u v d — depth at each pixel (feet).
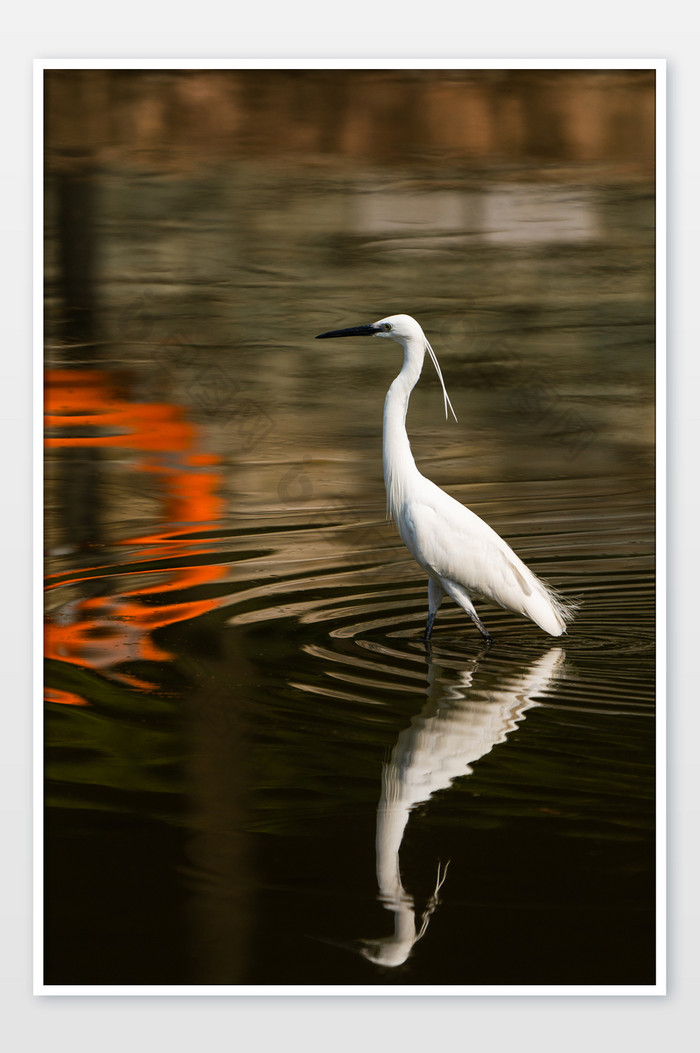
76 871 22.59
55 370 69.26
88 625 35.50
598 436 60.75
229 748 27.30
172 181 97.71
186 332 75.82
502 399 66.28
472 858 22.86
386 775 26.09
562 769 26.37
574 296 81.76
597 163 93.86
